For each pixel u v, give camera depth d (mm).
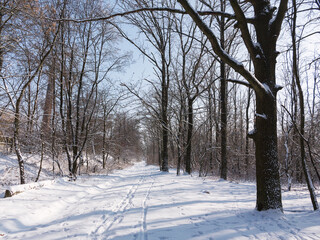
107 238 3867
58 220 5066
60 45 12172
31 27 8617
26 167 12781
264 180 4711
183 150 15883
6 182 10109
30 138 10680
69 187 8852
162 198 6871
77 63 13492
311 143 10195
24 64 10094
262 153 4773
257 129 4914
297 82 5320
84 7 13438
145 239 3736
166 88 16031
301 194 7660
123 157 36562
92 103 17047
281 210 4621
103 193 8680
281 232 3777
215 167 21016
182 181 10508
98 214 5406
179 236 3793
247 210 5121
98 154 26688
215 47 4195
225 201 6320
